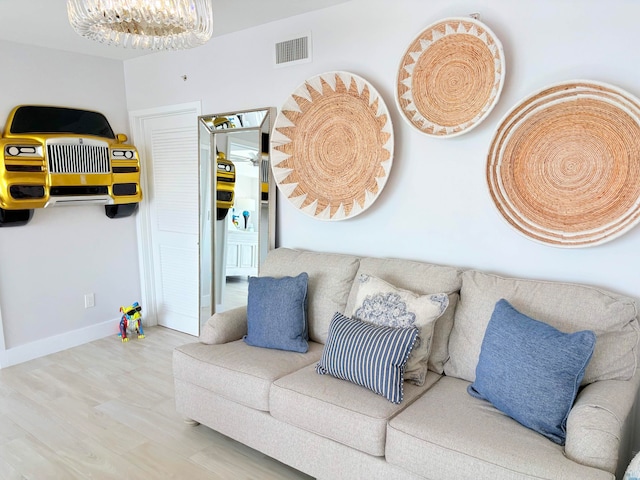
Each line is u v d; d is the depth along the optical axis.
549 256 2.02
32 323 3.23
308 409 1.75
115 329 3.77
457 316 2.01
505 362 1.60
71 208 3.39
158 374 2.96
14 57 3.00
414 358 1.87
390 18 2.34
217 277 3.32
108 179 3.28
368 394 1.76
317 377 1.91
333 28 2.55
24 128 3.01
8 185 2.78
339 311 2.33
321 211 2.67
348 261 2.41
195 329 3.72
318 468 1.78
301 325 2.27
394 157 2.42
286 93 2.80
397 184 2.43
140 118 3.70
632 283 1.85
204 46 3.15
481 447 1.40
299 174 2.75
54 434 2.25
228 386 2.02
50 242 3.29
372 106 2.43
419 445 1.48
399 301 1.95
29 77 3.09
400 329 1.80
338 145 2.57
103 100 3.55
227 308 3.27
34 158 2.88
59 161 2.98
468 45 2.11
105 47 3.22
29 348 3.21
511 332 1.63
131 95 3.68
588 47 1.85
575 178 1.91
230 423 2.07
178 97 3.38
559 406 1.47
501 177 2.06
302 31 2.66
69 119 3.27
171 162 3.60
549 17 1.92
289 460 1.87
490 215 2.16
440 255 2.34
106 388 2.76
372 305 2.00
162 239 3.80
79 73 3.37
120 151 3.34
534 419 1.49
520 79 2.02
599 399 1.46
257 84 2.93
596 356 1.65
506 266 2.15
